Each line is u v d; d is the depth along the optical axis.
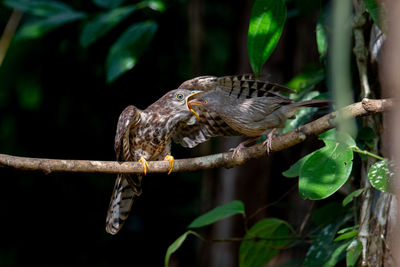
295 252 9.66
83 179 13.99
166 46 12.76
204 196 11.66
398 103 3.44
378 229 5.64
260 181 10.73
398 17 3.22
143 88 13.24
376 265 5.62
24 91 11.53
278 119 7.08
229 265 11.22
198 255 11.97
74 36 11.84
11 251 13.95
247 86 6.67
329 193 5.18
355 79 6.79
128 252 14.95
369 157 6.01
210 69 12.69
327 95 7.00
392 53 3.36
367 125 6.16
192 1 10.64
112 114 13.36
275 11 6.09
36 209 14.11
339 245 6.65
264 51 6.11
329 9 6.97
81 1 11.76
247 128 7.17
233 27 11.98
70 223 14.34
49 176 13.90
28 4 9.70
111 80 8.67
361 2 6.11
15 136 12.98
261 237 7.82
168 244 15.14
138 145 7.80
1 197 13.87
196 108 7.74
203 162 6.77
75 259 14.41
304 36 10.16
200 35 10.62
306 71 8.65
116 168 6.67
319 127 5.72
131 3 11.38
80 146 13.58
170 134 7.81
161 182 15.27
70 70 12.37
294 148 10.35
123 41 8.85
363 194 6.03
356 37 6.16
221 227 11.51
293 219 9.78
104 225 14.52
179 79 13.13
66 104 12.76
